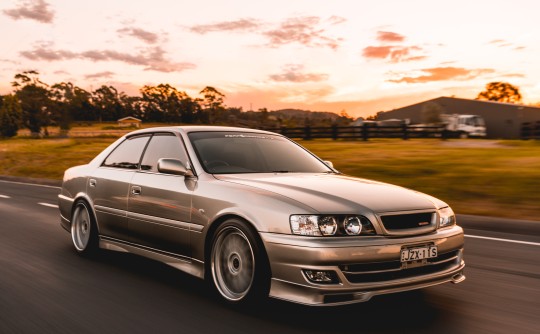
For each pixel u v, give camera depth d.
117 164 5.48
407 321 3.71
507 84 110.81
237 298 3.91
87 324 3.60
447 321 3.73
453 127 42.22
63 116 114.75
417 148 23.31
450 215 4.18
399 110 56.25
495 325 3.67
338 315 3.80
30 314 3.81
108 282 4.69
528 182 11.93
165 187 4.62
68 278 4.82
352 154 20.78
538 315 3.90
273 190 3.94
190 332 3.45
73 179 6.00
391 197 3.96
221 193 4.12
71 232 5.96
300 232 3.57
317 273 3.51
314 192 3.89
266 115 102.31
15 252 5.93
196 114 147.25
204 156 4.68
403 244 3.68
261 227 3.72
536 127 30.25
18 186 15.53
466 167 14.88
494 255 6.04
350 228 3.60
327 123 51.41
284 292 3.63
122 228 5.15
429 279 3.80
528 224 7.54
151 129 5.37
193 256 4.35
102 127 127.00
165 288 4.51
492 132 49.41
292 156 5.23
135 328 3.52
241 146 5.03
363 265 3.58
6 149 37.66
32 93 111.25
